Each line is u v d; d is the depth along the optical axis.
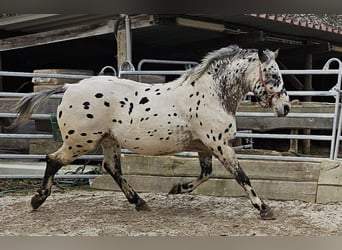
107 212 7.53
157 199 8.41
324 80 20.64
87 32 11.87
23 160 11.51
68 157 7.30
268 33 13.65
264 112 9.94
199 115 6.82
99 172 10.20
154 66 17.44
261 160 8.77
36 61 17.39
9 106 11.23
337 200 7.73
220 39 13.88
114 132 7.11
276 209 7.50
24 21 12.72
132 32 12.66
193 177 8.72
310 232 6.22
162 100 6.94
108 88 7.07
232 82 6.84
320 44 15.03
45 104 10.73
